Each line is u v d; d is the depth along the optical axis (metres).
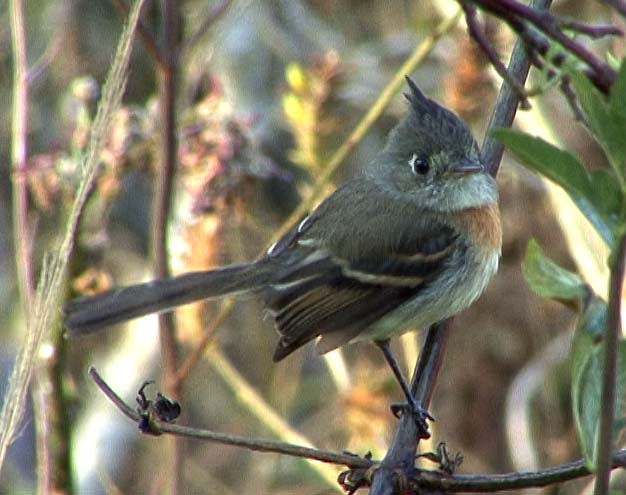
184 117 10.18
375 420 10.65
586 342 4.96
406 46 13.94
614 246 4.32
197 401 13.72
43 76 14.30
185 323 10.61
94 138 5.94
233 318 13.63
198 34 10.16
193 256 10.00
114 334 14.28
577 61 4.95
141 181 14.81
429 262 8.94
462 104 10.45
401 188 9.20
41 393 9.66
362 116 13.84
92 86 9.90
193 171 10.03
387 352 9.16
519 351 12.91
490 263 9.17
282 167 14.07
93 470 12.95
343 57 13.88
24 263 9.70
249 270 8.85
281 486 13.12
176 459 9.90
